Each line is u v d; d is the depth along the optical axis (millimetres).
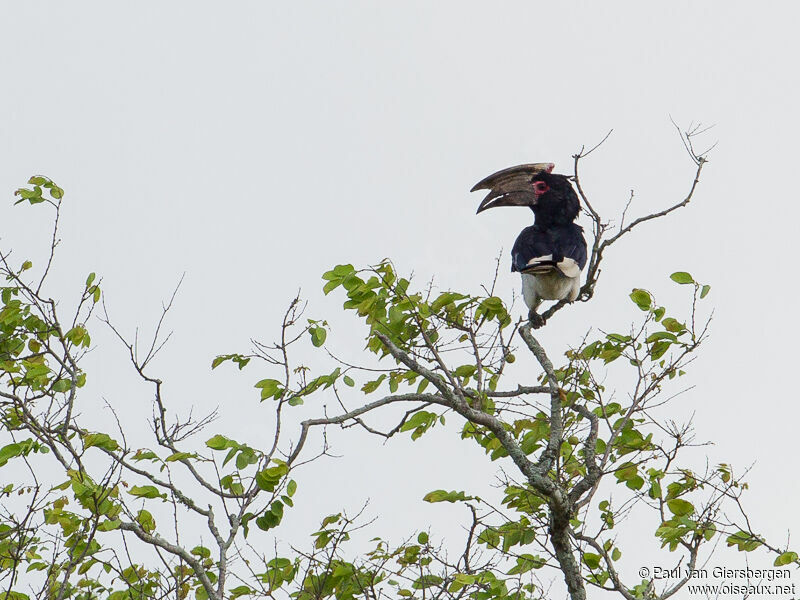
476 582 9781
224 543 9094
